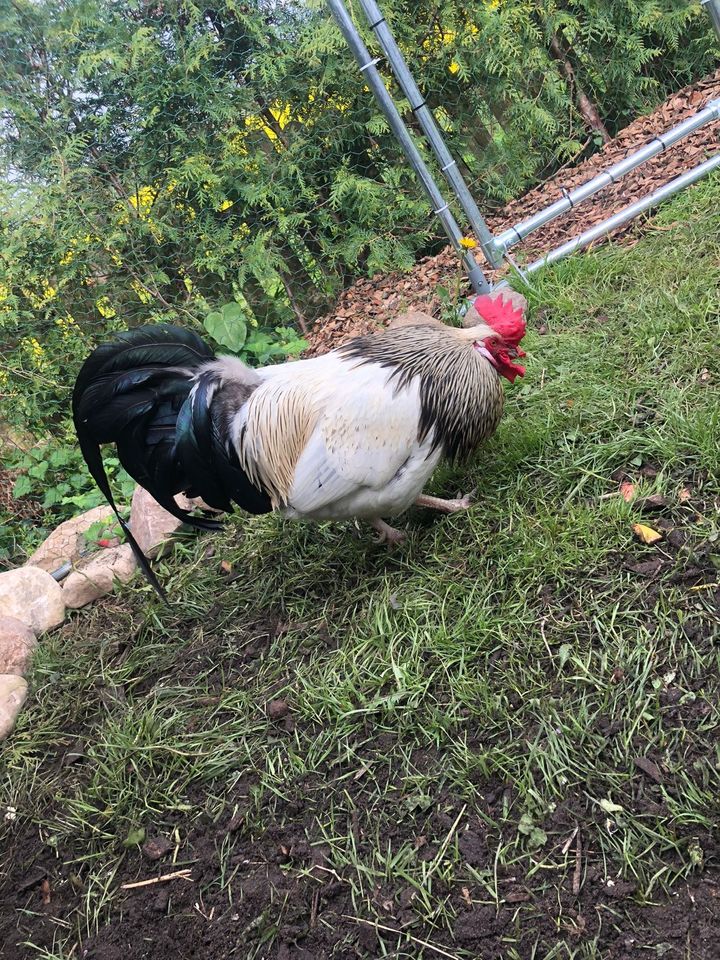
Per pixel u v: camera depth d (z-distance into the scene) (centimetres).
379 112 160
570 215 150
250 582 97
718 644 65
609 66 181
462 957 55
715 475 77
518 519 84
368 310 159
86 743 84
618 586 72
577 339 106
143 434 84
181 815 72
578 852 57
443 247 175
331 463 77
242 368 85
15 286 150
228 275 163
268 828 68
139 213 153
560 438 91
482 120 175
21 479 144
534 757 63
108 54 142
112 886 69
